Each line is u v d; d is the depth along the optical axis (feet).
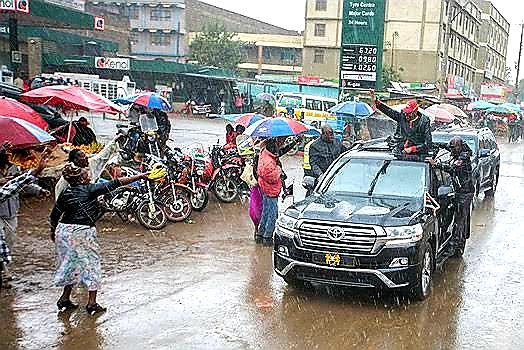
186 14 221.66
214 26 201.26
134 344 19.80
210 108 145.18
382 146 32.42
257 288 25.91
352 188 27.84
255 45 217.56
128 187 35.14
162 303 23.63
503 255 33.06
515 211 47.67
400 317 23.00
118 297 24.09
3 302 23.12
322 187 28.40
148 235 34.27
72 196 21.67
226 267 28.81
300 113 95.71
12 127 25.43
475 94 230.48
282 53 219.20
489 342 20.81
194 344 19.94
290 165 69.00
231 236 35.09
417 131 30.55
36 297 23.73
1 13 69.56
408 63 179.32
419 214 24.77
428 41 177.47
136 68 140.67
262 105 126.21
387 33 179.32
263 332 21.13
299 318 22.59
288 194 38.63
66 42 139.33
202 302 23.94
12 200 25.08
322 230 23.53
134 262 28.99
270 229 33.17
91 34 161.58
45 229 34.19
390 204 25.59
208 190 43.39
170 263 29.07
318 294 25.36
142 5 213.25
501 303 24.93
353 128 73.51
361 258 23.08
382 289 23.56
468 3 209.05
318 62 191.83
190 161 40.83
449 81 186.80
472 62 229.66
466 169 32.12
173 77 146.82
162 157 45.34
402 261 23.16
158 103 49.47
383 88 135.03
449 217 30.60
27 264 27.84
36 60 113.09
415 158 29.27
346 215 23.97
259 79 162.30
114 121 101.35
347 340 20.67
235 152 45.62
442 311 23.76
